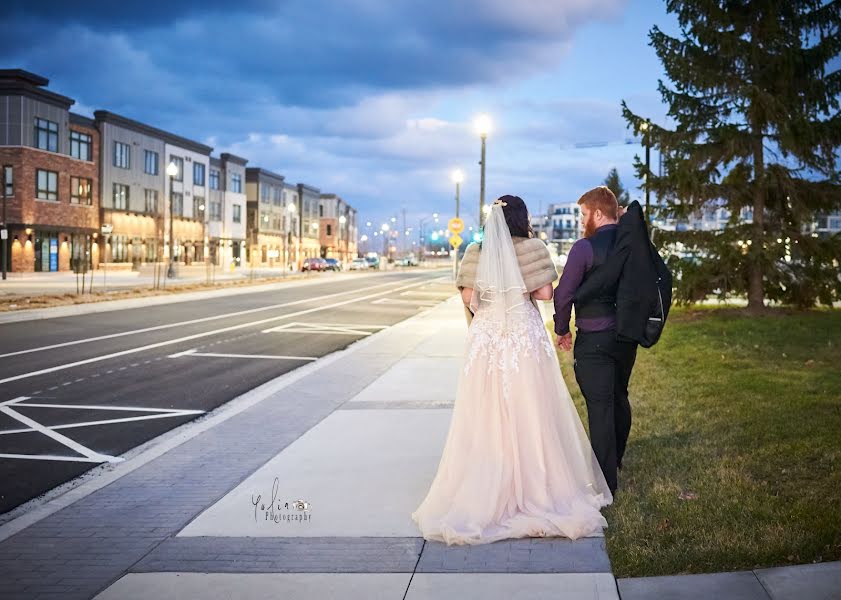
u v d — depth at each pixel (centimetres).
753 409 816
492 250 512
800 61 1794
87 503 567
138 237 6694
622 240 535
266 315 2486
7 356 1430
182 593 403
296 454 697
